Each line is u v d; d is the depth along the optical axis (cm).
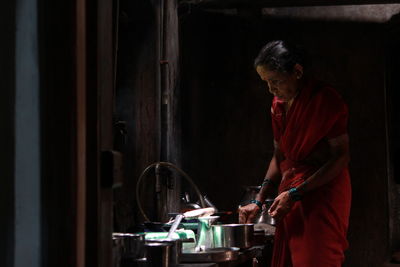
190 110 693
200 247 391
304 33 717
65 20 223
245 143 715
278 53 392
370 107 709
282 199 391
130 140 529
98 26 236
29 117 224
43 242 222
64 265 221
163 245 335
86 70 234
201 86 715
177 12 635
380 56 709
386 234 704
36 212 222
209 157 713
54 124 223
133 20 543
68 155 222
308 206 393
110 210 250
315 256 388
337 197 395
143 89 546
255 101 715
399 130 706
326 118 392
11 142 225
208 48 718
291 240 398
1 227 223
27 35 225
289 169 408
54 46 224
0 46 226
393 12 710
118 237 324
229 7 701
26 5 226
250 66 718
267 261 537
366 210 707
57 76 223
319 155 398
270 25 719
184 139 680
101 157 239
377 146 707
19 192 223
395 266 648
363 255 705
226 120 715
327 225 390
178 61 636
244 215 434
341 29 714
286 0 689
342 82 711
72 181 222
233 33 718
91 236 232
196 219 454
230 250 388
